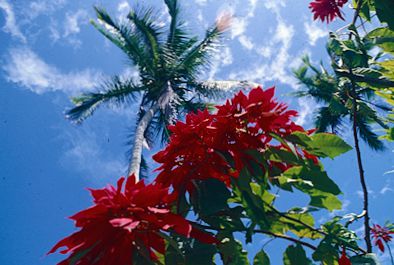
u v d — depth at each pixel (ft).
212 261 3.36
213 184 3.49
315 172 3.69
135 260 2.93
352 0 6.98
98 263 2.90
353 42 6.38
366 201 5.02
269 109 3.68
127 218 2.87
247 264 3.78
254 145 3.56
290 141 3.67
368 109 7.32
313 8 8.27
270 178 3.70
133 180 3.28
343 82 7.33
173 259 3.34
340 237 3.94
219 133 3.60
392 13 6.01
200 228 3.44
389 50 6.34
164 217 3.02
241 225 3.58
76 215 2.97
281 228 4.00
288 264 3.85
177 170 3.59
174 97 46.21
